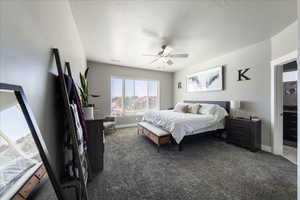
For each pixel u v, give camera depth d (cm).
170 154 257
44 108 100
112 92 485
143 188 160
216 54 363
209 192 154
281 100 262
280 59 243
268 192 154
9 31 64
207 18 201
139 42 287
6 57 61
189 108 397
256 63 294
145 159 236
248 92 310
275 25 221
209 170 200
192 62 441
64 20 154
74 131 120
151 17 198
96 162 194
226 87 362
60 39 140
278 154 257
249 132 275
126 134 400
